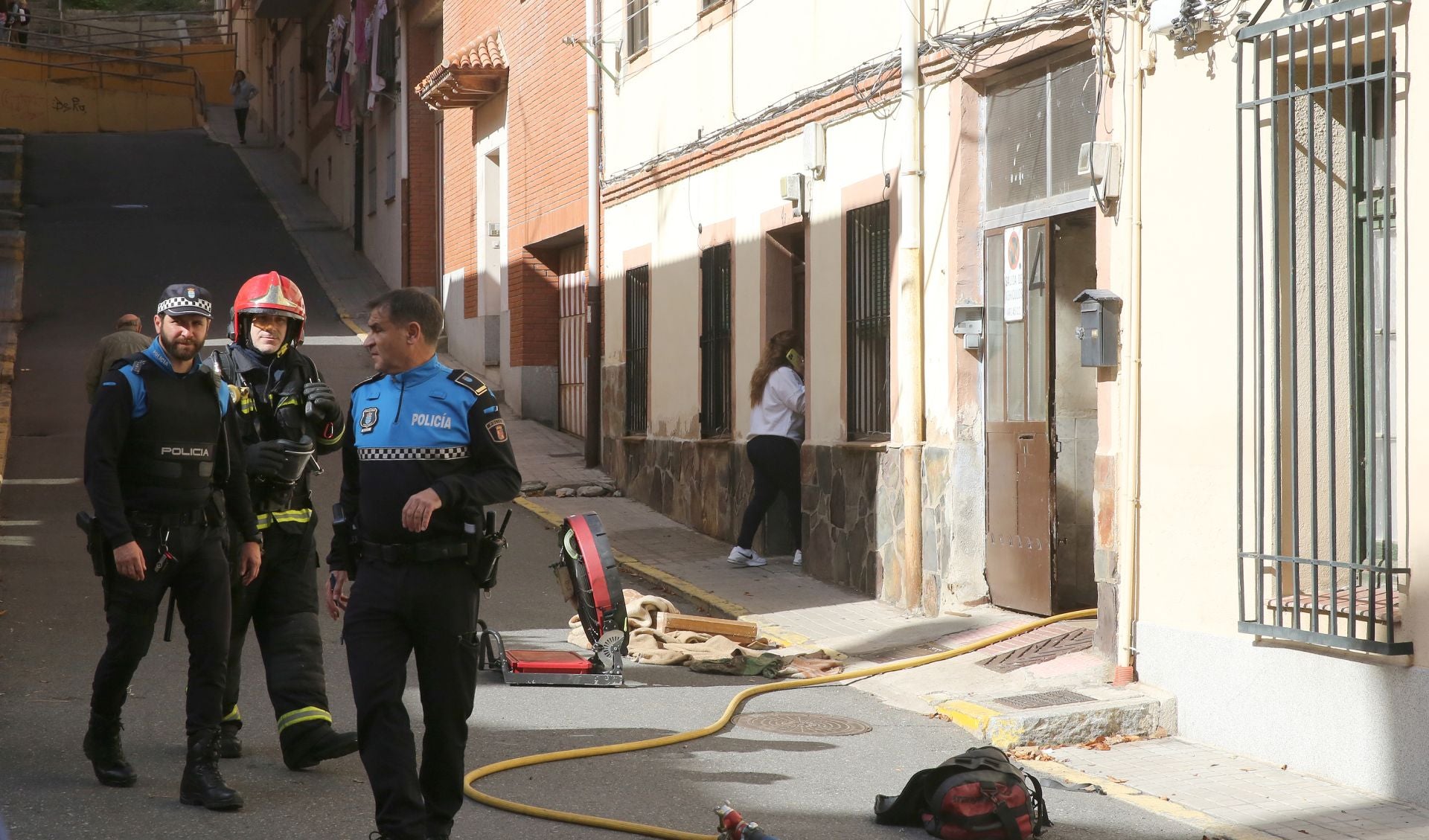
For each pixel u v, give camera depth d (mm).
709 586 11477
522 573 11922
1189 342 7250
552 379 20172
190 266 28594
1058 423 9039
